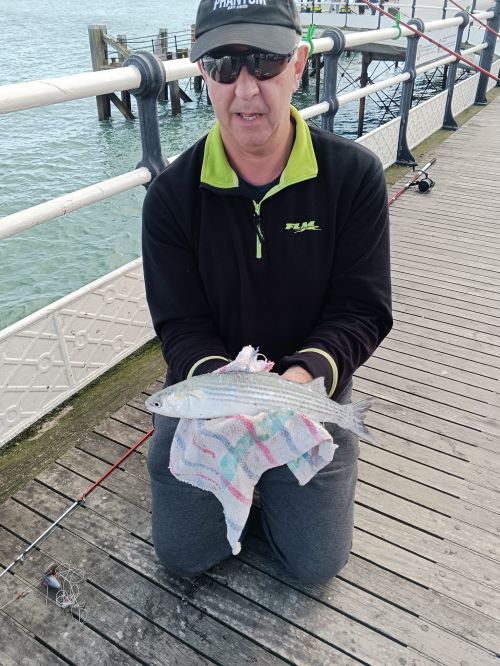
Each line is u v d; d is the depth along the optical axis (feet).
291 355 6.44
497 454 9.13
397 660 6.29
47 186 42.47
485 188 21.72
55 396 10.16
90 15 190.60
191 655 6.40
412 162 24.29
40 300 28.43
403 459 9.04
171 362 6.60
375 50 59.16
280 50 5.12
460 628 6.58
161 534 6.81
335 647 6.43
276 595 7.00
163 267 6.63
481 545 7.59
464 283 14.69
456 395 10.53
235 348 7.02
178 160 6.48
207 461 5.92
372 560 7.39
